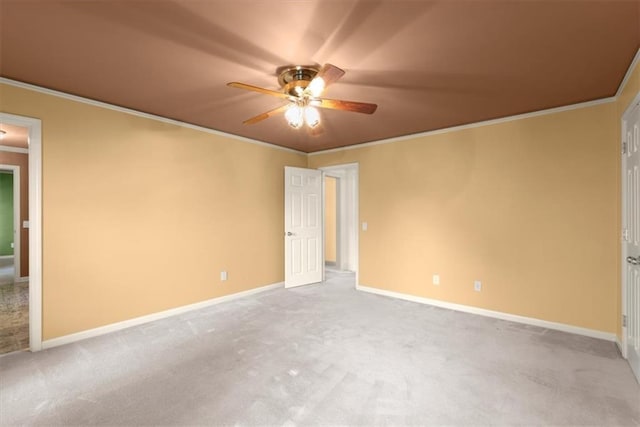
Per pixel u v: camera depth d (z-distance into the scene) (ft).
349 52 6.95
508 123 11.43
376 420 5.89
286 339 9.56
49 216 9.02
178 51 6.93
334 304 13.26
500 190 11.62
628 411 6.10
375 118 11.67
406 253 14.10
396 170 14.44
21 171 17.43
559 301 10.43
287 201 16.14
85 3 5.30
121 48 6.81
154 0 5.25
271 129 13.21
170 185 11.80
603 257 9.70
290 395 6.66
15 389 6.90
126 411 6.16
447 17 5.70
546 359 8.25
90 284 9.79
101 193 10.04
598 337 9.71
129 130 10.68
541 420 5.87
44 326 8.93
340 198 21.86
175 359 8.28
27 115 8.63
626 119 8.38
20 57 7.18
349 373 7.55
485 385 7.04
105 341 9.45
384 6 5.41
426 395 6.66
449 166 12.85
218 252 13.44
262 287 15.40
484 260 11.96
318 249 17.62
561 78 8.24
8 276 18.79
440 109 10.64
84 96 9.53
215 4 5.37
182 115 11.39
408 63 7.43
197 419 5.93
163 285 11.58
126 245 10.61
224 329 10.39
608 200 9.62
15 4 5.29
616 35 6.25
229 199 13.91
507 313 11.41
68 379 7.31
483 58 7.20
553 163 10.55
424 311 12.35
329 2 5.32
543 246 10.74
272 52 6.97
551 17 5.68
